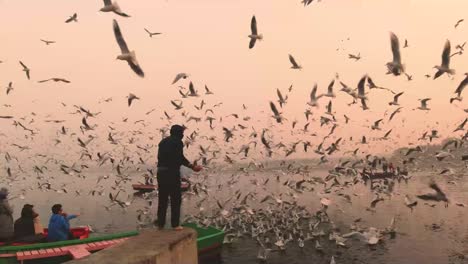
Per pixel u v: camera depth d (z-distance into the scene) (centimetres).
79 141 2330
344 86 1585
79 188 7544
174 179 975
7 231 1598
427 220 3266
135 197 5409
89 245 1567
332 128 2388
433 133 2389
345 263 2083
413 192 5278
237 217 3059
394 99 1784
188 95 1927
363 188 5775
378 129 2075
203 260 2048
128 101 1717
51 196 6325
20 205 5403
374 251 2302
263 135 2217
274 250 2330
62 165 3019
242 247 2398
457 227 2948
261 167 2992
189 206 4288
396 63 984
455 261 2106
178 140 977
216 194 5347
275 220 2967
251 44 1273
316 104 1634
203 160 2567
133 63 796
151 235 930
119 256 777
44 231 1923
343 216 3538
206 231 2250
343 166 2892
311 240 2530
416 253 2261
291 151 2495
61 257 1455
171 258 865
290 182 3247
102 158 2803
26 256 1405
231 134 2266
